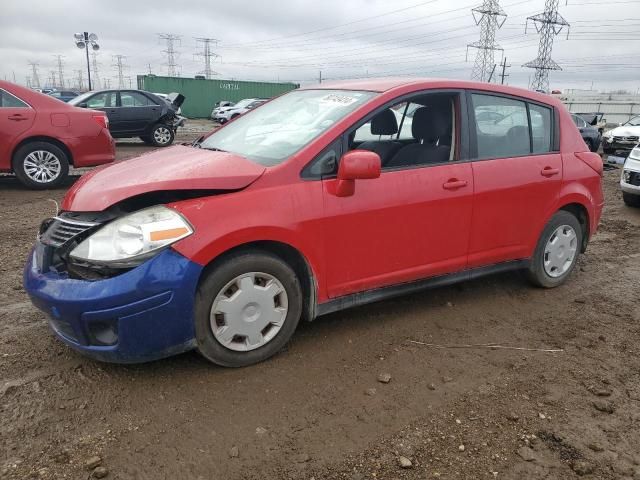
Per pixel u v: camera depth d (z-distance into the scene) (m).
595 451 2.64
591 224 4.84
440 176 3.76
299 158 3.24
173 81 44.94
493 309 4.29
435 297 4.47
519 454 2.60
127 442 2.59
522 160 4.23
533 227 4.37
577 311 4.33
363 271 3.52
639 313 4.32
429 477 2.43
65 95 40.28
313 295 3.38
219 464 2.47
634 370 3.42
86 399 2.90
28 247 5.54
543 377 3.30
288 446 2.60
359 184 3.40
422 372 3.31
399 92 3.67
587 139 18.88
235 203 3.02
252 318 3.17
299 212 3.18
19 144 8.25
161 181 2.95
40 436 2.61
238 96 47.56
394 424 2.79
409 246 3.68
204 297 2.98
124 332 2.82
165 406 2.87
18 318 3.85
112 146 9.03
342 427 2.76
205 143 4.08
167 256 2.82
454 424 2.81
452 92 3.91
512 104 4.26
